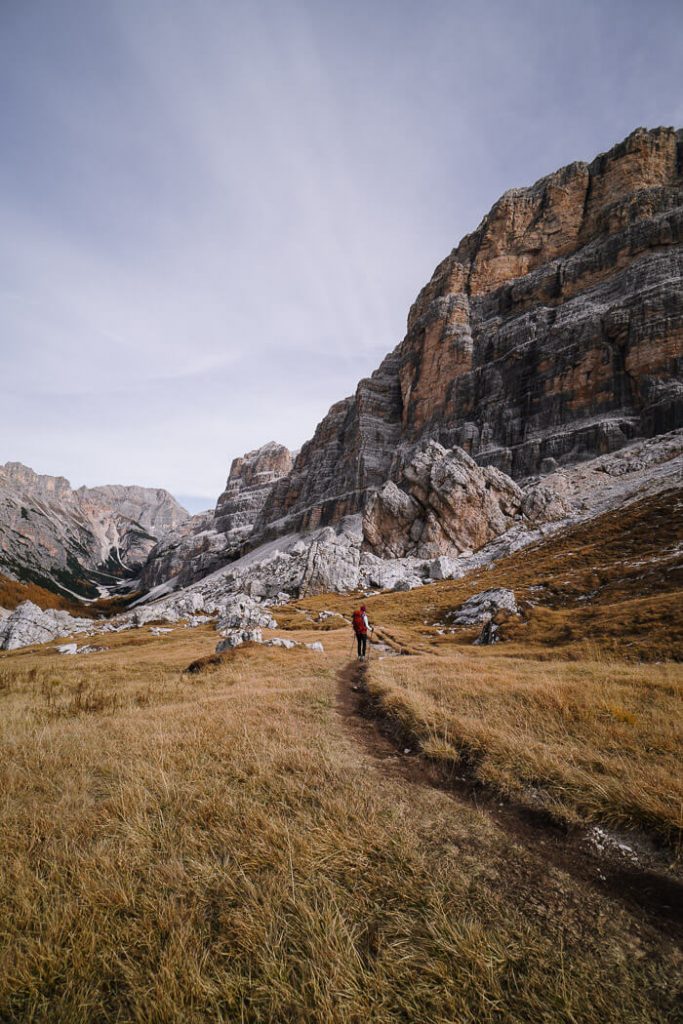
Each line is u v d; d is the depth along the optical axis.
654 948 3.12
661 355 96.00
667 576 34.09
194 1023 2.54
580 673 12.96
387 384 185.00
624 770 5.78
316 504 167.50
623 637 21.11
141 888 3.64
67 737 7.98
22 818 4.79
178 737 7.68
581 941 3.15
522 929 3.24
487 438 118.50
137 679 18.98
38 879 3.61
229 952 2.98
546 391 112.44
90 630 68.50
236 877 3.73
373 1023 2.52
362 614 22.20
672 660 16.72
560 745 6.85
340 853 4.06
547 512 80.94
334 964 2.83
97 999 2.73
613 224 128.25
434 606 50.94
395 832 4.51
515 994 2.69
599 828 4.80
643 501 63.78
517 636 27.48
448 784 6.14
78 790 5.57
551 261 142.75
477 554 79.69
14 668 25.36
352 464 168.62
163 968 2.77
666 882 3.94
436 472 92.44
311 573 84.00
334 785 5.69
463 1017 2.56
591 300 117.88
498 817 5.14
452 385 136.88
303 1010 2.60
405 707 9.34
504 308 142.00
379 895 3.57
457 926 3.20
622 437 93.56
